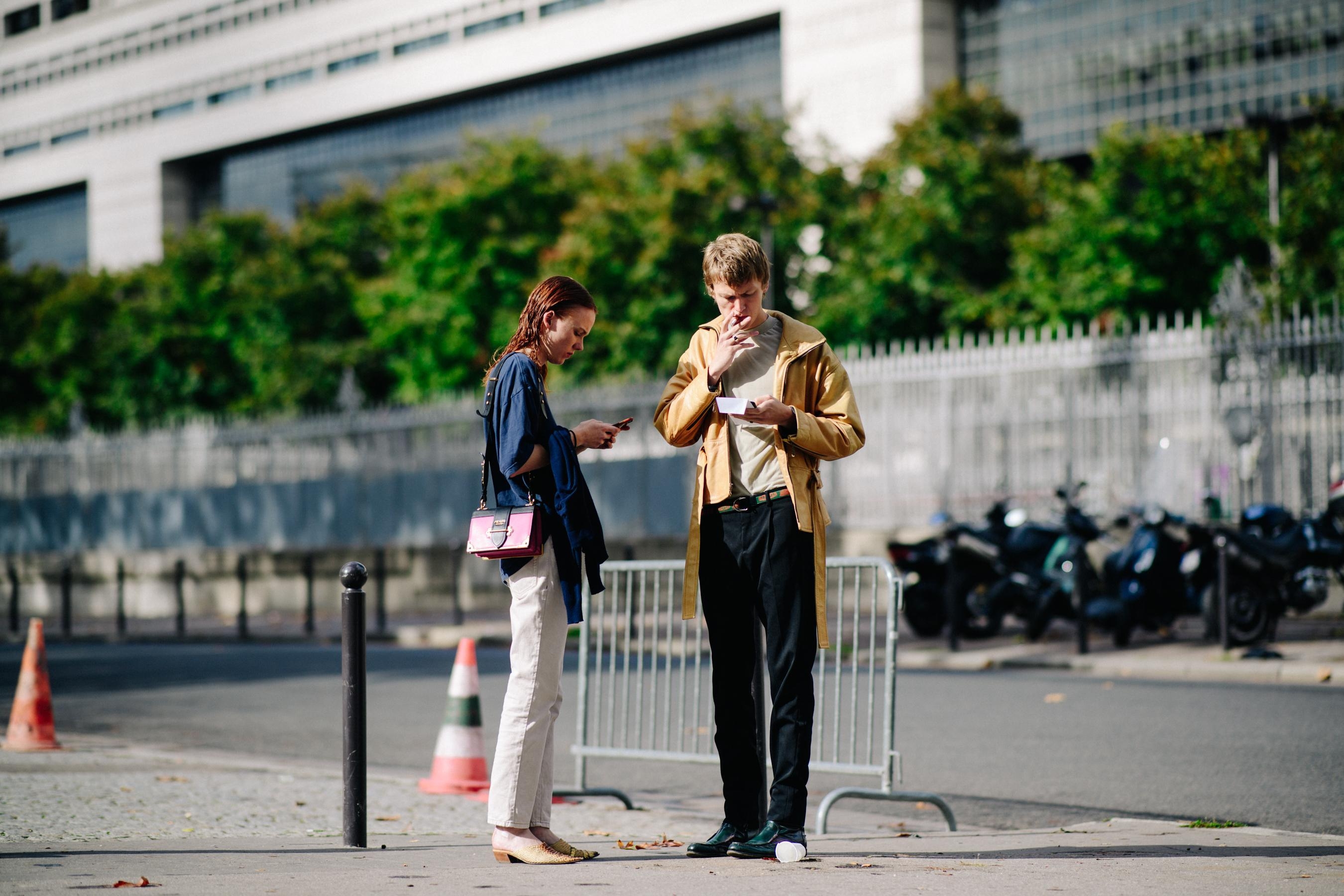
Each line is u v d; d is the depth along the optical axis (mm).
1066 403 23641
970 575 19047
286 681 17500
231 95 108938
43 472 38750
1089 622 17172
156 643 26703
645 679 13461
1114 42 68250
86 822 7574
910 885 5402
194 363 62156
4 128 119875
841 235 48969
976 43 73625
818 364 6344
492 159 53500
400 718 13781
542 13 93312
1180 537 17516
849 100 76375
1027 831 7602
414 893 5191
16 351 66250
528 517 5984
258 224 65375
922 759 10695
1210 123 65312
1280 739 10844
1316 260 35688
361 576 6777
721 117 47344
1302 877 5633
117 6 114438
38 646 11797
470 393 42875
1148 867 5906
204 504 35719
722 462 6254
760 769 6527
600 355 45125
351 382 33406
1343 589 20234
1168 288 42906
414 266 52938
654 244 44062
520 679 6117
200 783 9516
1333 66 61781
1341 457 20844
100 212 115062
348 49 102562
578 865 5984
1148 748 10734
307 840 7008
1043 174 49250
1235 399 21812
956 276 48000
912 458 25422
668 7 85688
